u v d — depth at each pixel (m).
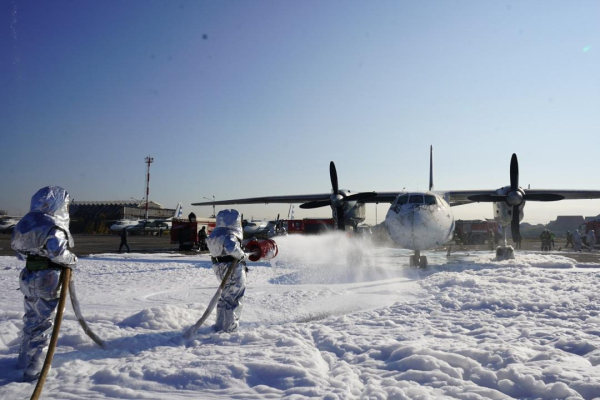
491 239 28.95
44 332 3.29
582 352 3.90
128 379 3.10
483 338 4.54
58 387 2.96
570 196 18.38
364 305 6.89
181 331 4.82
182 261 16.39
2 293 7.95
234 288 4.82
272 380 3.15
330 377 3.22
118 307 6.57
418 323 5.34
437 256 20.66
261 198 21.39
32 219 3.25
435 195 13.16
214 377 3.11
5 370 3.43
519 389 2.98
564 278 9.46
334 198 16.67
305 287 9.04
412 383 3.09
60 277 3.33
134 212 82.38
